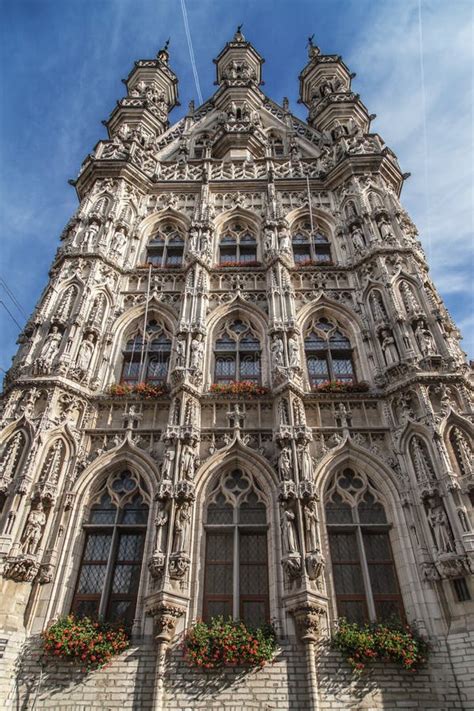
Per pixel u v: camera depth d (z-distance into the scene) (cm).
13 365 1942
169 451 1639
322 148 3259
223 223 2686
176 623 1359
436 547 1425
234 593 1434
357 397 1834
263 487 1641
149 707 1226
